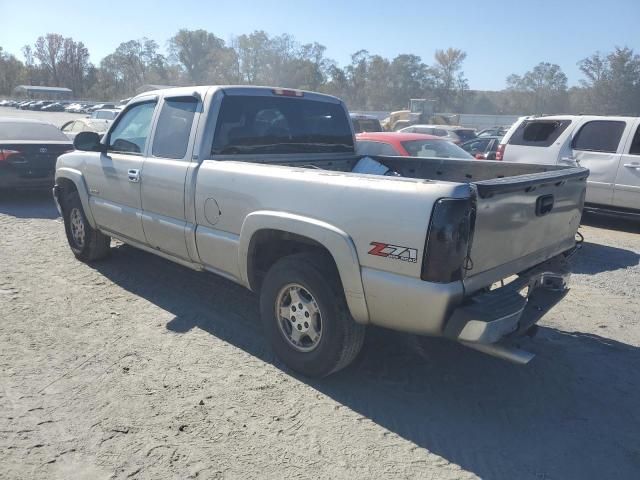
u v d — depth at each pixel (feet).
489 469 10.39
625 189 31.35
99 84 388.16
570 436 11.51
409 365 14.33
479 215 10.91
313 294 12.60
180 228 15.89
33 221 29.94
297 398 12.55
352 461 10.46
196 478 9.83
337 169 19.17
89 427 11.18
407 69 329.11
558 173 13.50
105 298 18.21
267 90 16.85
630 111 259.39
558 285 14.58
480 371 14.16
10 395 12.23
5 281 19.62
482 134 92.38
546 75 305.12
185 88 16.81
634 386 13.69
